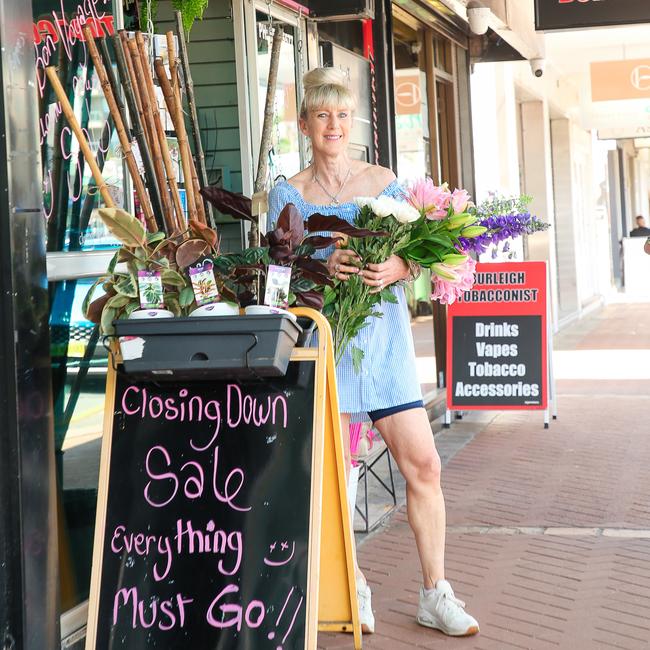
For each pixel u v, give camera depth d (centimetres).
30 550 316
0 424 313
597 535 552
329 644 413
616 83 1558
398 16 880
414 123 930
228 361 306
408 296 912
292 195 400
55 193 388
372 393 396
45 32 384
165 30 628
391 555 526
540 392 835
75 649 379
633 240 2714
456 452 773
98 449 413
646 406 949
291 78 674
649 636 414
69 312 397
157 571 324
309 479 321
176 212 375
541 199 1720
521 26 853
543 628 425
